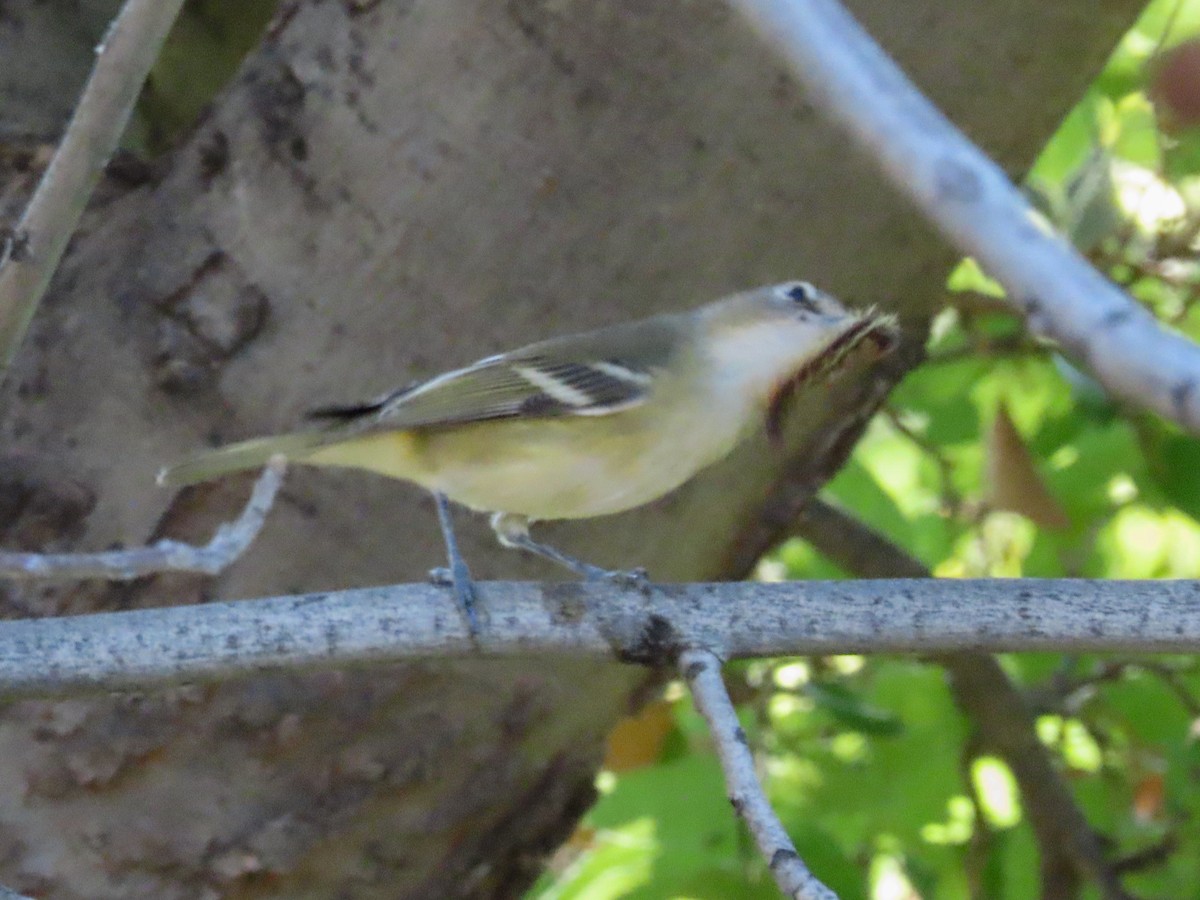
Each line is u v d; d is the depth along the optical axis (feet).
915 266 29.40
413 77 27.94
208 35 34.73
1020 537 44.68
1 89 32.04
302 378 28.22
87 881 27.81
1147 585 21.68
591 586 22.22
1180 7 35.63
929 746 40.19
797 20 13.92
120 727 27.63
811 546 42.24
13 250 21.42
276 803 28.25
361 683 28.27
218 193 28.78
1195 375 11.17
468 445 26.71
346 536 28.45
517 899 31.04
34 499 27.96
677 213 28.07
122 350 28.40
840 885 33.78
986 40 27.99
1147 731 41.50
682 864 33.86
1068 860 39.83
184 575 28.09
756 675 42.65
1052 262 12.05
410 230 27.99
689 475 27.94
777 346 27.66
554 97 27.58
